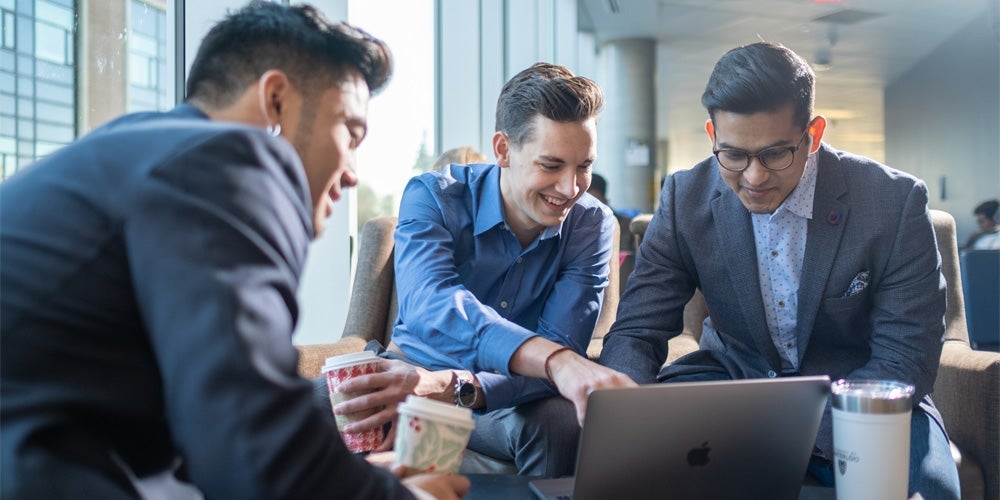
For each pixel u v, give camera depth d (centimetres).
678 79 1384
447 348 171
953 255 229
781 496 123
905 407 112
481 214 198
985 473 188
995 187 955
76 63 193
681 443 112
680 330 199
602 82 1174
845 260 170
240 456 78
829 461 164
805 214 173
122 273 84
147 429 89
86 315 83
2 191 90
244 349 79
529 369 154
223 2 245
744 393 113
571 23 711
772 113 153
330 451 85
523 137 179
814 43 1105
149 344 87
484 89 508
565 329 193
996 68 960
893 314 168
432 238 193
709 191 189
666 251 193
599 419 107
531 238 200
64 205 85
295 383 84
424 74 451
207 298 79
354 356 146
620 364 180
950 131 1034
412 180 207
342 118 106
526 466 174
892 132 1177
